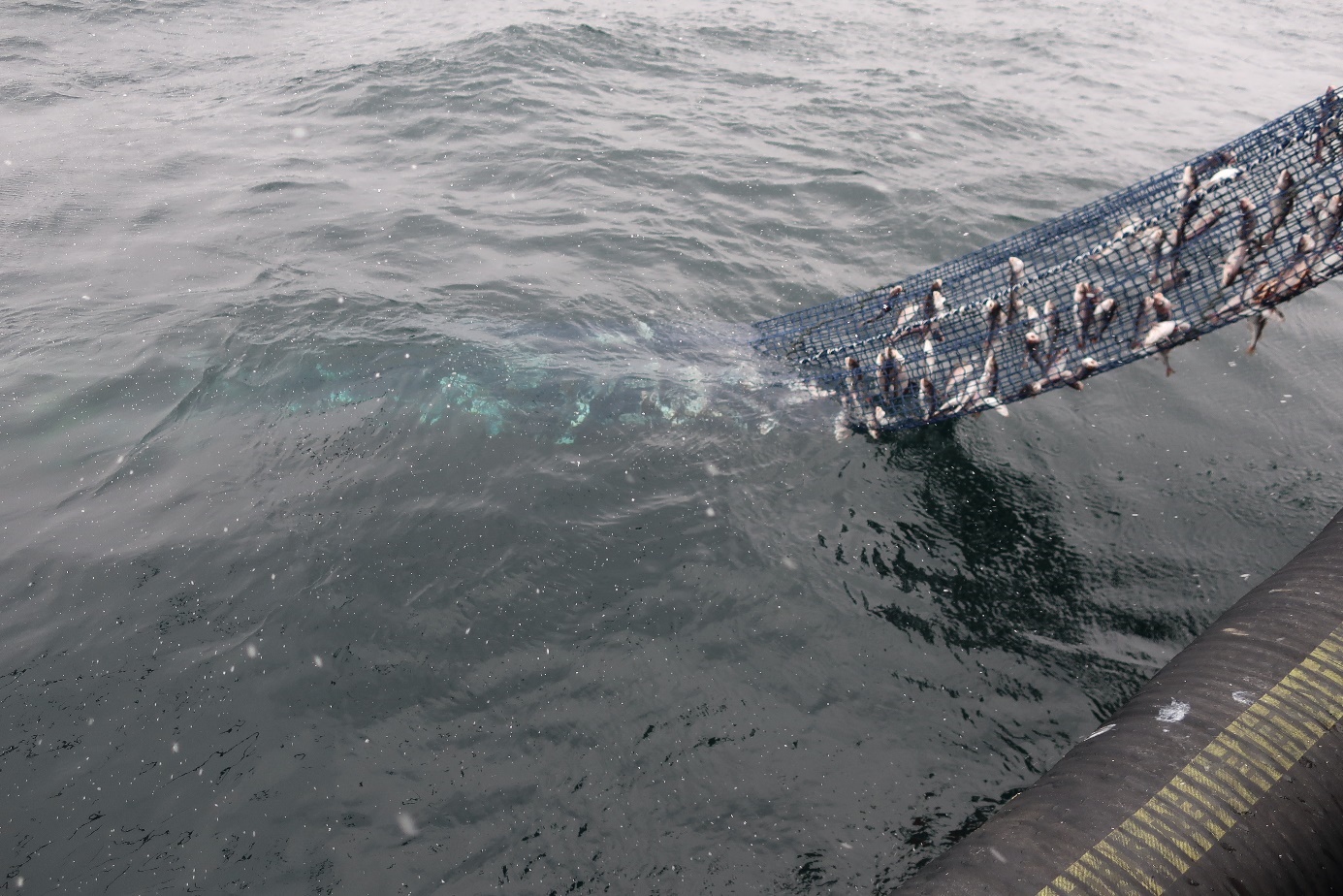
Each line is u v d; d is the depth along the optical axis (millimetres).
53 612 5402
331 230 10289
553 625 5246
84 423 7129
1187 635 5066
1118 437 6656
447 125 13352
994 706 4699
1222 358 7547
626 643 5125
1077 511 6004
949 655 5004
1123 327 5605
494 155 12234
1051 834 3299
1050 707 4680
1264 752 3354
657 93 14469
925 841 4043
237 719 4738
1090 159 11812
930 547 5742
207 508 6195
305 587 5520
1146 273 5777
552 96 14203
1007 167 11516
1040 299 6203
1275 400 6992
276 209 10898
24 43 18406
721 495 6211
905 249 9570
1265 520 5824
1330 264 4879
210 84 16312
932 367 6320
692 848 4062
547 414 6973
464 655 5070
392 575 5586
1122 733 3752
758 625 5215
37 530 6031
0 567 5719
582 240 9828
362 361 7637
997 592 5402
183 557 5781
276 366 7660
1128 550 5672
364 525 5977
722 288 8906
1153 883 3027
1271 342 7730
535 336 8000
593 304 8578
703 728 4625
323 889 3932
